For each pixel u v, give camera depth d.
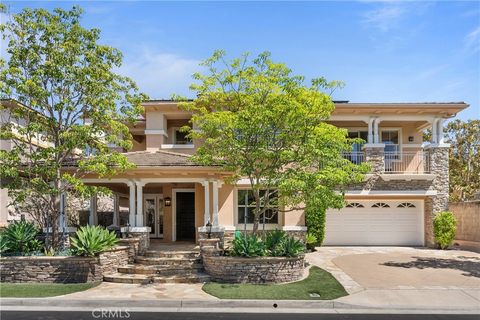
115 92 15.06
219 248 14.81
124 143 15.33
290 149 14.06
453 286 12.53
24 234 14.61
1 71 13.80
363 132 22.84
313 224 20.30
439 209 21.27
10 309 10.52
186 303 10.88
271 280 13.14
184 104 14.88
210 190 19.16
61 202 16.72
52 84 14.63
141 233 16.30
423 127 22.73
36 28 14.06
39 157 14.44
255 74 13.89
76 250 13.54
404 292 11.87
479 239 20.42
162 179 16.86
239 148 13.86
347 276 13.88
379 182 21.22
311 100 13.28
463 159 28.95
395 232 22.08
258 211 14.83
